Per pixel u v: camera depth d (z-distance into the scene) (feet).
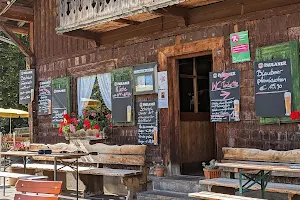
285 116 23.81
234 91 26.08
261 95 24.73
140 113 31.35
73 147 34.09
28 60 40.63
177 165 29.63
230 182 23.07
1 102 73.15
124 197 30.07
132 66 31.83
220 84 26.76
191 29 28.40
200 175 30.19
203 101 34.12
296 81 23.47
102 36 34.27
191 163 32.01
